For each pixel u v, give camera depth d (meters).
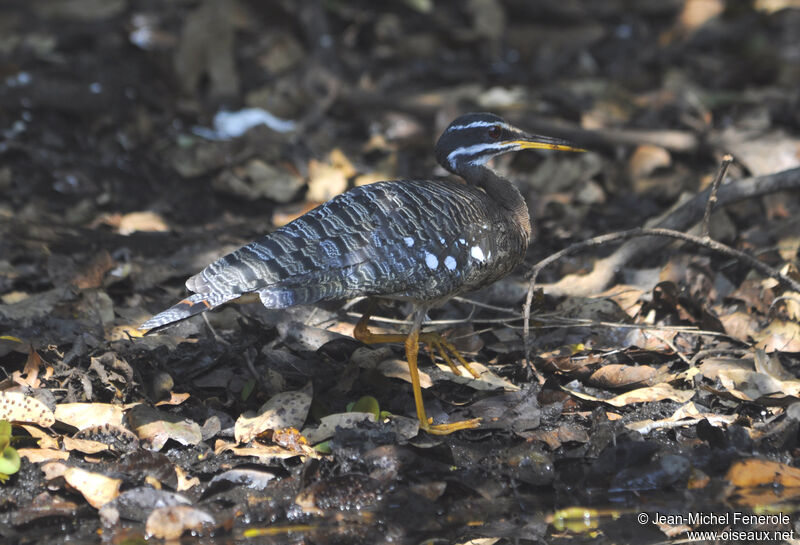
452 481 8.56
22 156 14.84
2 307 10.83
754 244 12.63
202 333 10.81
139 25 17.94
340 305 11.55
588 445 9.09
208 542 7.89
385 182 9.63
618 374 10.01
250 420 9.18
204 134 16.05
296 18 18.31
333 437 9.00
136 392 9.59
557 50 19.08
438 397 9.99
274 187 14.59
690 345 10.73
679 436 9.27
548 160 15.31
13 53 16.77
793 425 9.04
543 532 8.19
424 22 19.52
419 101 16.98
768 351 10.49
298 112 17.11
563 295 11.83
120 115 16.02
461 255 9.39
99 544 7.81
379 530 8.10
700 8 19.86
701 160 15.52
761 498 8.56
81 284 11.70
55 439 8.98
